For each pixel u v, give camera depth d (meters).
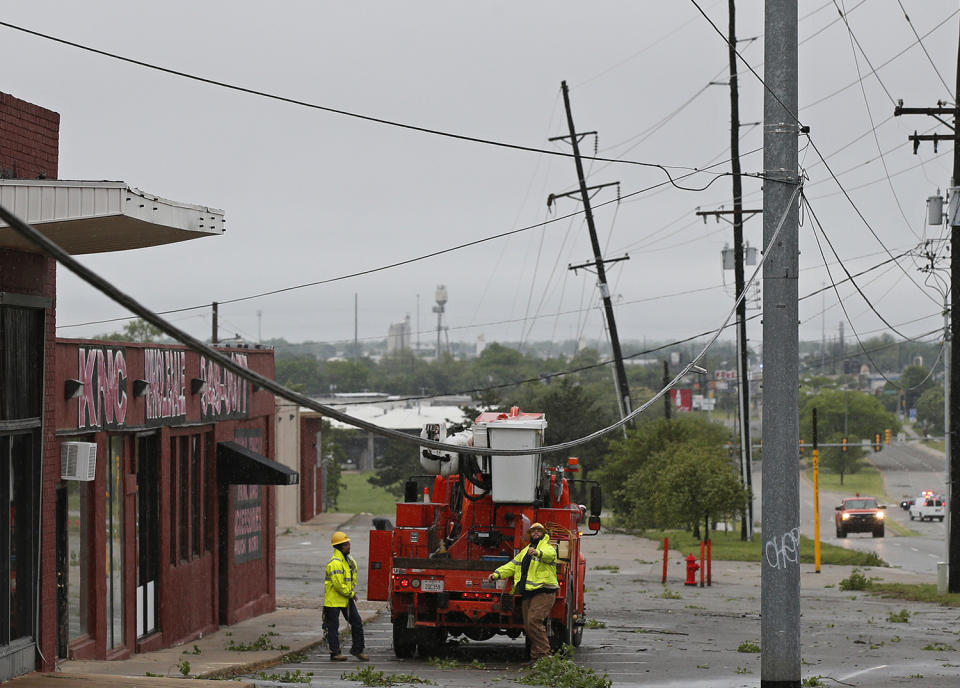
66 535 19.86
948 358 39.97
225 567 28.56
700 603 36.34
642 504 68.38
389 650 24.34
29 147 17.06
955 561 37.97
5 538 16.41
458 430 23.55
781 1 16.59
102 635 21.05
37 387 17.44
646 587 42.50
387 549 22.50
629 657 22.17
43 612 17.36
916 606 34.97
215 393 27.59
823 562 56.47
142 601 23.45
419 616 21.73
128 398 22.20
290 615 31.39
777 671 16.27
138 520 23.48
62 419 19.23
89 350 20.38
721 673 19.53
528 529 21.92
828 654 22.61
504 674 19.70
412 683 17.94
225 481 28.09
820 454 187.75
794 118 16.62
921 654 22.61
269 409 32.22
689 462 58.81
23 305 16.78
